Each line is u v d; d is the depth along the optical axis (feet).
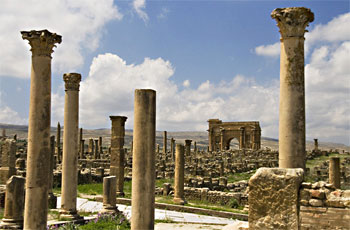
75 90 54.19
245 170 173.88
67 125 53.42
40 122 37.40
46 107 37.91
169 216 70.03
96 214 62.28
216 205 89.04
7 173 80.94
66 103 53.93
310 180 142.31
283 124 36.91
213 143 315.37
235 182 132.26
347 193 30.01
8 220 47.52
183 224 62.64
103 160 170.91
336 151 287.28
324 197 30.32
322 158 239.50
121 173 88.28
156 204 80.59
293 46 37.17
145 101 32.53
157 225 61.31
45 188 37.47
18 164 105.81
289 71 37.04
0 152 119.85
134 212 32.07
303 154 36.29
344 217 29.35
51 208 64.64
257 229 31.71
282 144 36.86
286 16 37.17
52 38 38.40
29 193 36.86
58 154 164.14
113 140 89.71
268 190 31.63
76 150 53.93
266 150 247.91
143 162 32.19
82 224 52.60
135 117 32.78
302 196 30.99
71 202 52.95
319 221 30.07
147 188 32.12
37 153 37.04
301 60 37.19
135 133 32.65
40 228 36.88
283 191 31.14
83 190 96.63
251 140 295.69
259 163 181.47
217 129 315.17
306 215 30.55
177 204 82.48
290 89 36.83
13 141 83.25
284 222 30.83
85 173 112.88
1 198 64.44
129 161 179.73
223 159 217.97
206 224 63.16
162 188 101.86
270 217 31.37
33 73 37.96
